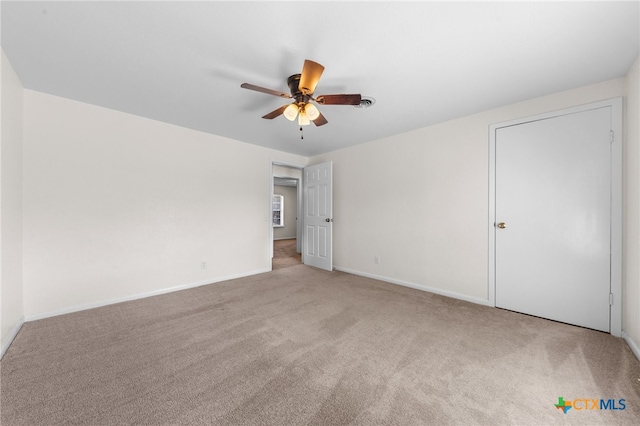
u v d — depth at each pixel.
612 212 2.13
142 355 1.81
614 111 2.11
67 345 1.93
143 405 1.34
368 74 2.04
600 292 2.19
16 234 2.14
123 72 2.04
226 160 3.82
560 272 2.38
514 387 1.49
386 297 3.05
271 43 1.68
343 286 3.50
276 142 4.07
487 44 1.67
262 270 4.29
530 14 1.41
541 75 2.07
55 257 2.48
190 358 1.77
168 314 2.53
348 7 1.38
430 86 2.24
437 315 2.52
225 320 2.40
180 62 1.90
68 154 2.55
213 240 3.68
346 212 4.34
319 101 1.99
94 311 2.60
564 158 2.35
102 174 2.75
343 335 2.11
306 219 4.93
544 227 2.45
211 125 3.29
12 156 2.04
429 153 3.26
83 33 1.59
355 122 3.13
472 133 2.89
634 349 1.83
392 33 1.57
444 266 3.13
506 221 2.67
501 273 2.70
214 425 1.22
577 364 1.70
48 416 1.27
